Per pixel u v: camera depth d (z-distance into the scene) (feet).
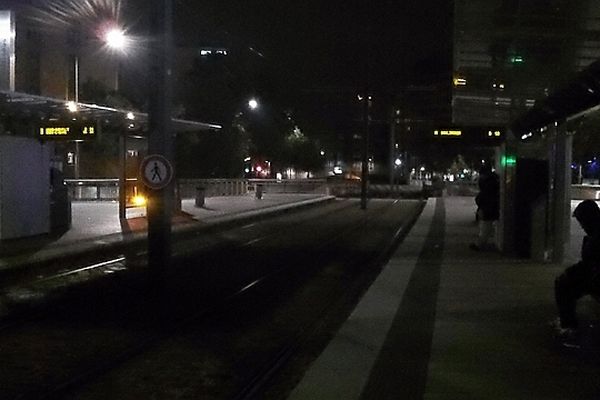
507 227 68.08
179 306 45.70
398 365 28.89
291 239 91.81
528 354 30.27
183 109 199.11
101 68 176.65
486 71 62.49
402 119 231.30
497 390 25.14
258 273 61.16
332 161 360.07
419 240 84.99
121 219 101.35
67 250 68.13
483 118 100.01
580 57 55.21
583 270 32.12
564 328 32.78
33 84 134.82
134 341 35.65
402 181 350.43
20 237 77.41
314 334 37.68
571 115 52.19
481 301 43.29
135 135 107.34
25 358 32.24
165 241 48.49
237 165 220.23
